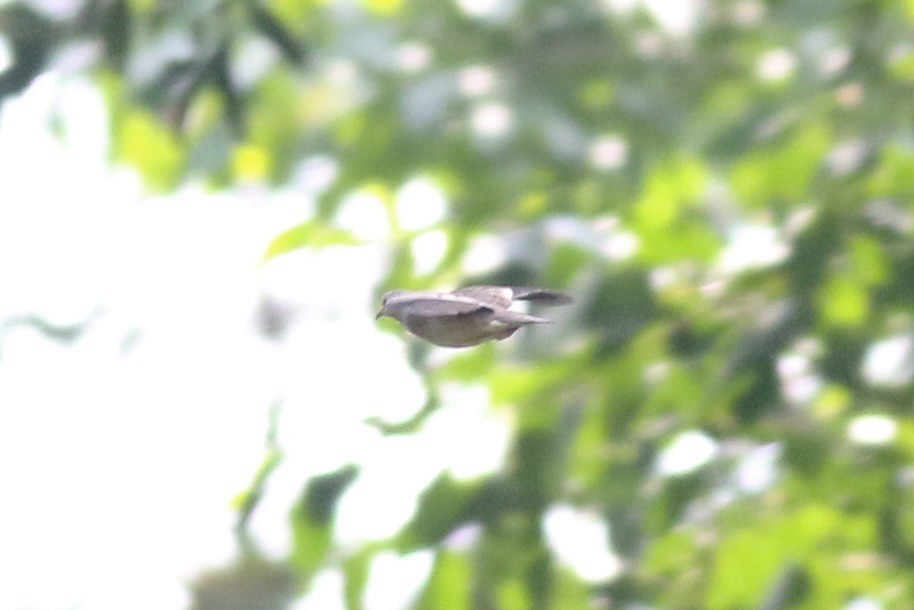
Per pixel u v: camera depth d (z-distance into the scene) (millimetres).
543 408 10234
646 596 10258
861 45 11961
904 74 11719
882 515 10047
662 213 10875
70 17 9820
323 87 16438
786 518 10180
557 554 10078
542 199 11727
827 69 12078
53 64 9867
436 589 9992
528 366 10273
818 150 11430
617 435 10328
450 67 15789
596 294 9969
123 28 9758
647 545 10242
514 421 10234
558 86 15445
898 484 10031
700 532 10266
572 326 9977
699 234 10383
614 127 15227
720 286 10148
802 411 10336
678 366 10188
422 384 10273
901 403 10109
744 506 10227
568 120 14977
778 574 10086
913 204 10117
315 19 16094
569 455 10156
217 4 9891
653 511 10234
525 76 15656
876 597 9984
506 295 5473
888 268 9836
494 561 10125
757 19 15594
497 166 14664
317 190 16219
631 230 10461
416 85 15703
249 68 15656
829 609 10008
